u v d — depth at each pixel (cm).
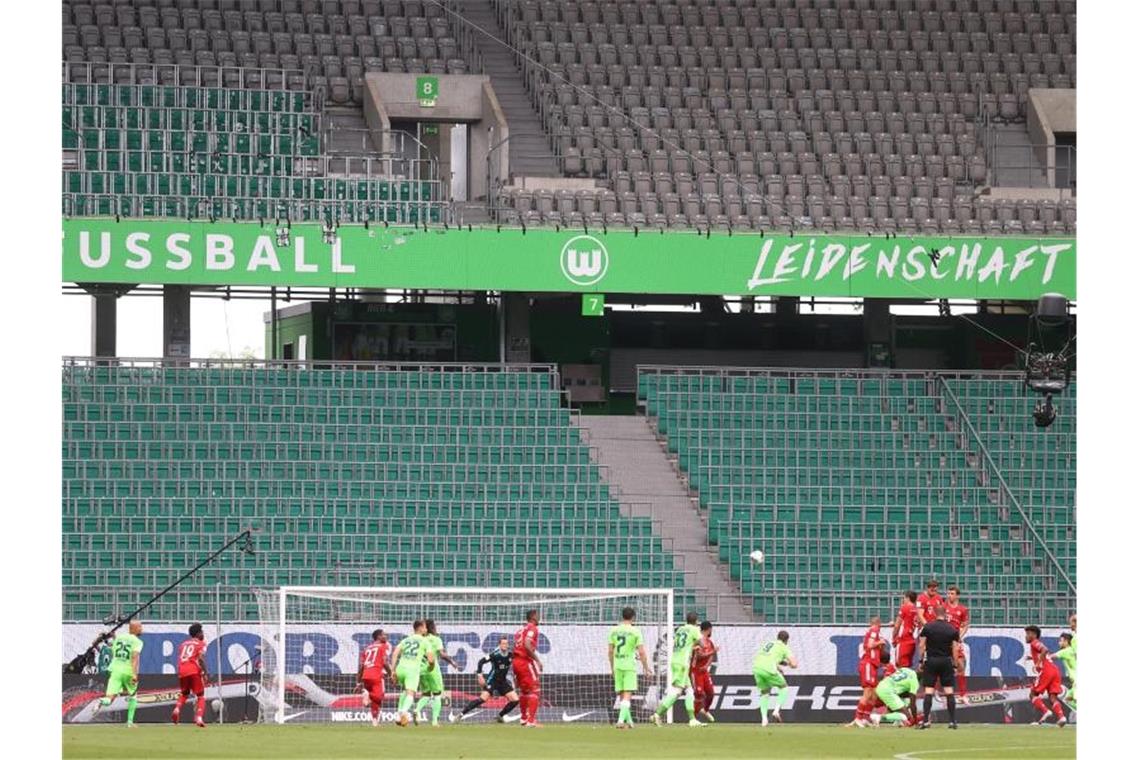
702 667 11925
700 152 18112
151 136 16925
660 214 17275
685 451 16112
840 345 18075
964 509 15762
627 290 16275
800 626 12912
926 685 11206
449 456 15738
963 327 18150
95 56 17850
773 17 19838
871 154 18400
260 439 15625
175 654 12494
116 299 17000
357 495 15325
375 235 16025
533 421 16188
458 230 16112
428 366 17388
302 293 17488
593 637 12875
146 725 11581
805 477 16025
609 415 17362
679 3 19800
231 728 10938
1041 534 15712
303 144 17412
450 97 18162
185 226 15788
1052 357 14100
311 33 18762
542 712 12700
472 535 14875
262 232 15875
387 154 16962
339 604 13662
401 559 14600
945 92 19288
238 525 14725
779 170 18088
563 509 15350
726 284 16388
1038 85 19375
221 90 17375
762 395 16650
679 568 14950
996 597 14775
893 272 16562
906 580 15038
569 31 19325
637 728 11169
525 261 16188
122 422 15450
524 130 18288
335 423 15875
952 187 18150
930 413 16700
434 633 11325
